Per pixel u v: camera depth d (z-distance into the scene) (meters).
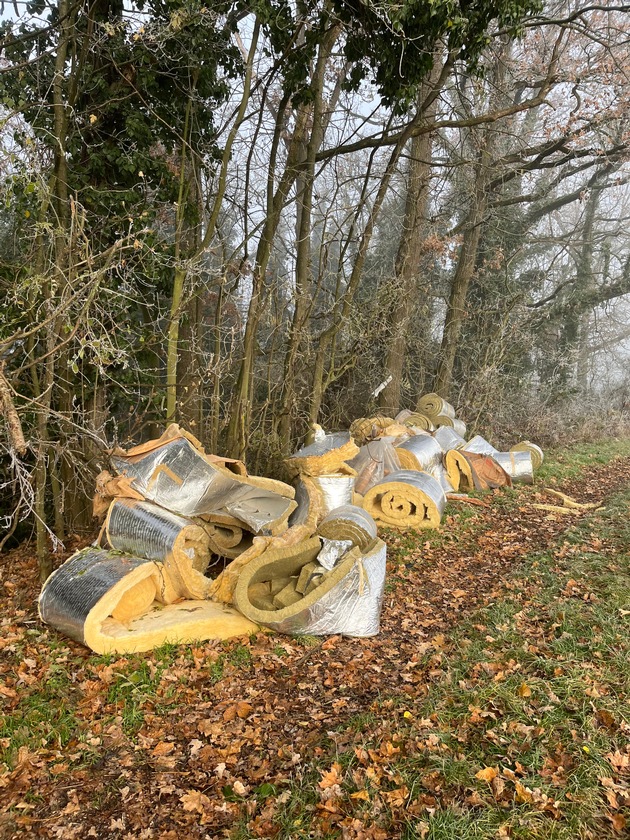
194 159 8.95
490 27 14.98
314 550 5.69
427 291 16.64
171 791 3.49
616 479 13.19
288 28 8.29
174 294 7.49
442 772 3.41
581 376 23.91
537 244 23.78
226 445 8.88
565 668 4.39
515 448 13.27
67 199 6.86
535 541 8.22
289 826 3.15
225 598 5.47
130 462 5.79
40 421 5.88
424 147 14.42
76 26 7.18
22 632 5.23
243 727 4.09
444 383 17.02
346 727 4.00
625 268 20.44
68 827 3.22
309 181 9.99
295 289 10.12
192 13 7.35
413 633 5.52
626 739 3.61
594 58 15.49
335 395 14.06
